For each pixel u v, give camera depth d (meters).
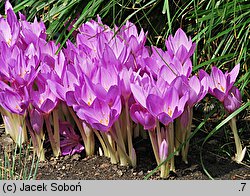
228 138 1.43
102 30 1.43
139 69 1.29
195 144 1.40
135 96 1.24
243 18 1.47
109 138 1.33
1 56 1.36
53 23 1.53
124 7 1.49
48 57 1.39
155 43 1.60
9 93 1.31
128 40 1.36
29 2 1.56
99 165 1.34
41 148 1.36
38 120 1.33
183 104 1.23
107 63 1.30
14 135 1.43
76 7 1.54
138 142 1.41
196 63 1.46
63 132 1.39
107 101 1.25
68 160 1.37
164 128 1.36
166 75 1.28
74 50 1.39
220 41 1.54
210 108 1.52
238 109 1.28
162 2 1.59
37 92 1.33
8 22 1.43
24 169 1.31
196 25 1.50
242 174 1.30
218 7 1.46
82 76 1.28
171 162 1.29
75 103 1.28
